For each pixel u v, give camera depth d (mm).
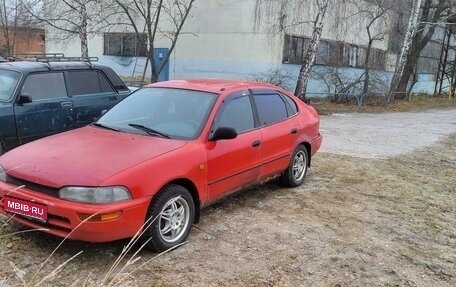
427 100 27812
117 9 22344
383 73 24859
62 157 3986
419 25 24719
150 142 4375
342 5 22219
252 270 3896
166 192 4016
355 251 4445
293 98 6523
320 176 7266
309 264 4090
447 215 5777
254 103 5516
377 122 15828
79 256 3916
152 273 3723
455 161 9469
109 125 4945
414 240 4863
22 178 3846
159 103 5102
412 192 6691
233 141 4906
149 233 3906
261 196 5980
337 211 5586
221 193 4816
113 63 25438
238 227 4828
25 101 6645
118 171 3738
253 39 20125
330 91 22406
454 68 33812
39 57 8188
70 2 21797
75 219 3576
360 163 8461
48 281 3465
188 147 4371
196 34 21969
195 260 4008
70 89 7430
